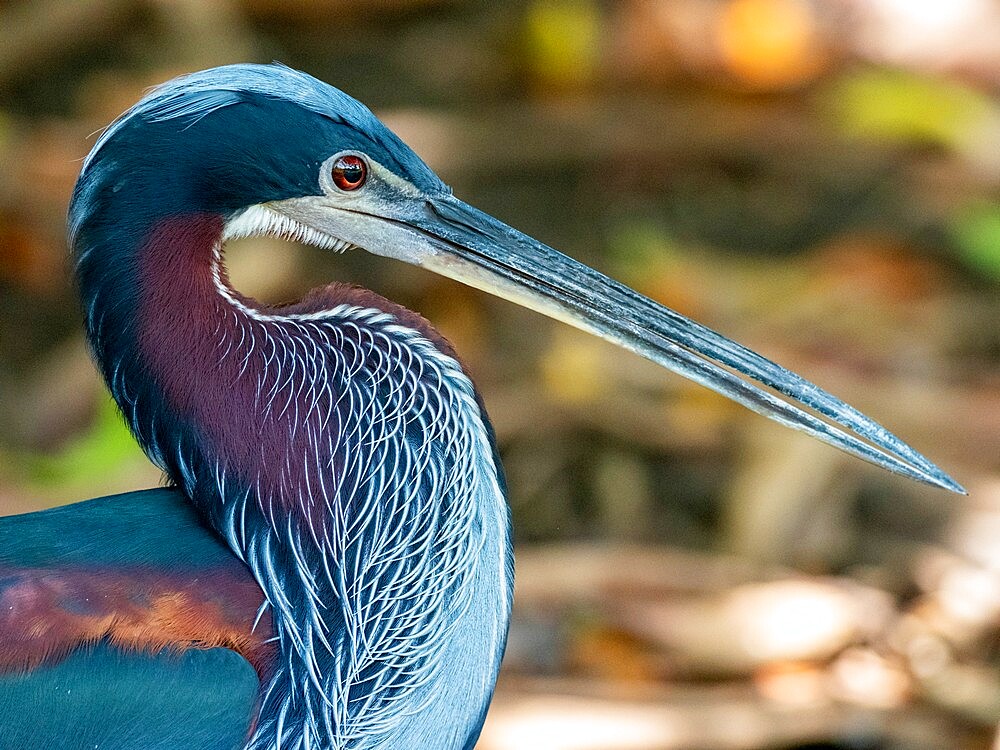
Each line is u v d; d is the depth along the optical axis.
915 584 11.02
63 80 14.86
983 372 12.50
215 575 6.75
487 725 9.77
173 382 6.80
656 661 10.45
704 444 12.09
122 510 7.00
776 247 13.80
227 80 6.76
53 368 12.56
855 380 12.38
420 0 15.84
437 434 7.09
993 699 10.15
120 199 6.71
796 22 14.80
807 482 11.58
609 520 11.76
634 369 12.42
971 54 14.84
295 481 6.84
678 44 14.88
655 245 13.62
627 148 14.53
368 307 7.16
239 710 6.58
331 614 6.89
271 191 6.90
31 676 6.38
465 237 7.38
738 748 9.86
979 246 13.35
